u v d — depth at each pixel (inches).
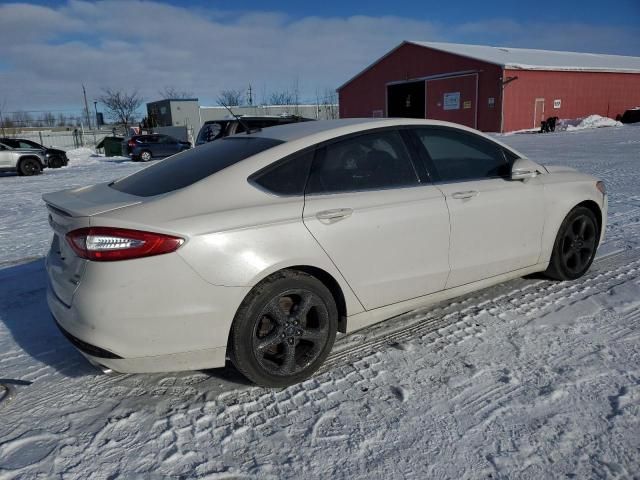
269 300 108.9
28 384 120.3
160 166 136.3
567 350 126.6
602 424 98.3
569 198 162.1
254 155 115.9
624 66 1536.7
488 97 1228.5
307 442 97.5
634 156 557.0
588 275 177.9
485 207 140.7
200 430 102.0
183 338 102.7
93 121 2613.2
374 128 129.9
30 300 174.6
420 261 129.9
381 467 90.3
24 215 357.7
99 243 97.5
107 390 117.2
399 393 111.7
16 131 1943.9
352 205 119.0
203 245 101.1
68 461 94.0
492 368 120.1
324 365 124.8
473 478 86.9
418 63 1384.1
